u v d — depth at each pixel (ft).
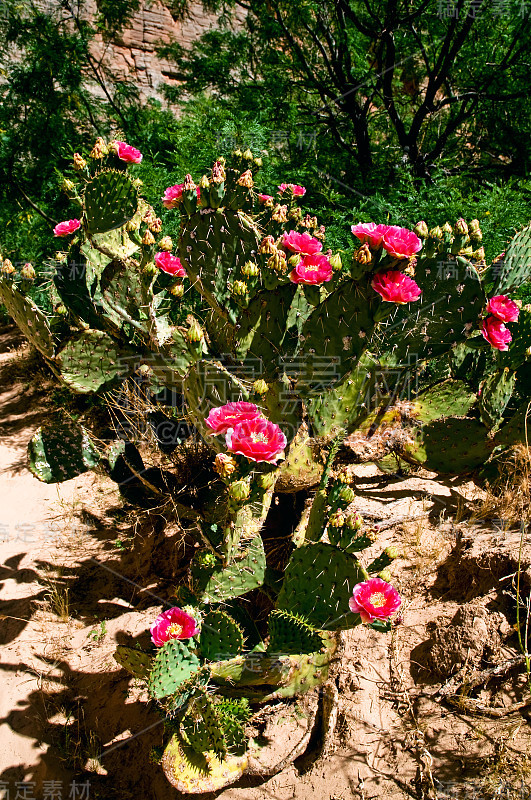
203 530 7.89
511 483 9.56
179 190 8.41
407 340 8.13
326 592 6.57
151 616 9.62
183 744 6.70
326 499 7.13
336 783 6.84
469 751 6.64
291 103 21.43
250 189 8.01
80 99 21.26
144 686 8.52
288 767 7.22
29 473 13.29
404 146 19.67
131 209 8.93
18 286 9.01
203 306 10.64
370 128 22.31
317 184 17.52
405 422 9.43
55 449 10.02
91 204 9.05
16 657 9.18
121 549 11.03
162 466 10.15
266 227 8.59
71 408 14.25
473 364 10.07
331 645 7.37
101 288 9.93
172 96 25.59
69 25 23.48
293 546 8.75
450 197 15.02
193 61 24.59
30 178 20.39
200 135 18.33
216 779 6.45
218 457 6.20
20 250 19.65
